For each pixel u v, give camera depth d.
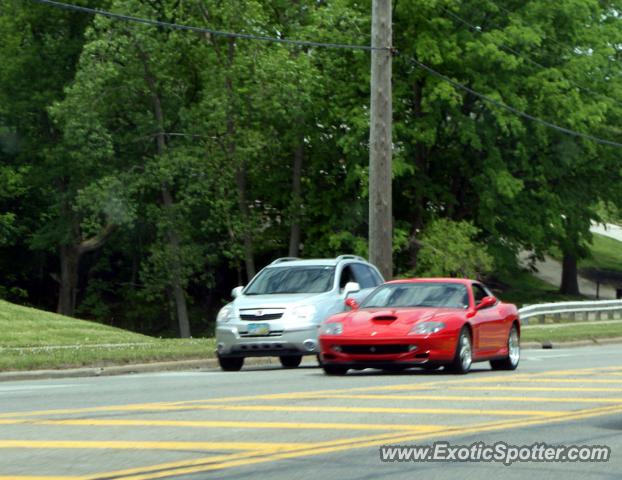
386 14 60.69
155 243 108.69
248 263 100.44
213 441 20.77
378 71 60.62
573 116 100.69
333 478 17.06
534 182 109.62
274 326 44.38
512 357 42.25
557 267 155.62
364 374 39.91
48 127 111.94
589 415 25.23
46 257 126.56
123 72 96.62
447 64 100.62
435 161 107.44
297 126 100.75
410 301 40.31
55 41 107.44
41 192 117.62
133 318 121.00
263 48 95.00
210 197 101.81
